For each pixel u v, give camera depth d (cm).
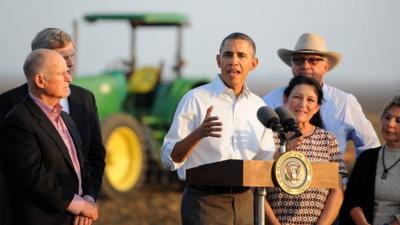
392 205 1688
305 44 1877
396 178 1680
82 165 1578
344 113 1859
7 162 1484
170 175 3900
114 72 3809
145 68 4009
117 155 3616
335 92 1878
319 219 1639
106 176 3522
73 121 1602
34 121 1494
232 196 1544
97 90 3619
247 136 1581
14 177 1484
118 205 3431
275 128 1435
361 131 1859
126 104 3931
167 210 3347
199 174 1486
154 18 4081
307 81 1678
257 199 1438
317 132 1684
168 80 4109
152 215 3219
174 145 1523
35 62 1503
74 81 3553
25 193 1493
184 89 3941
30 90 1520
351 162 3388
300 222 1636
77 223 1521
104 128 3512
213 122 1459
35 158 1482
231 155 1570
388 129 1678
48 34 1631
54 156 1502
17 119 1484
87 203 1524
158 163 3856
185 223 1552
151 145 3812
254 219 1461
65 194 1500
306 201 1639
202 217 1538
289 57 1931
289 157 1413
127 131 3628
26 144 1479
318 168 1452
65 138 1549
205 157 1570
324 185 1456
